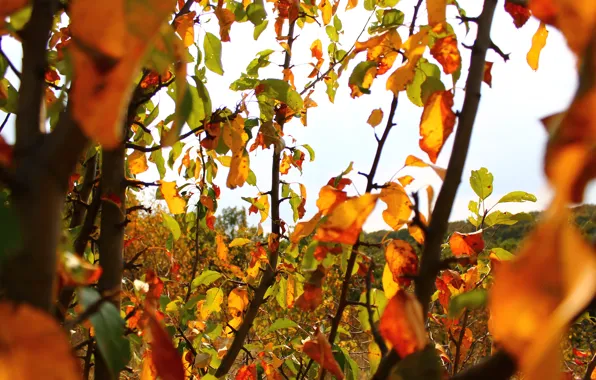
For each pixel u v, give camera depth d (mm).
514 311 251
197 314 1899
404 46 808
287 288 1934
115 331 513
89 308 500
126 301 1446
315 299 857
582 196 257
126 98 279
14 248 348
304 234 833
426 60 924
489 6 661
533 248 254
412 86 942
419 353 520
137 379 1320
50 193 383
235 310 1841
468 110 588
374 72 978
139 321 884
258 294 1756
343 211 623
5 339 307
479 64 621
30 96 436
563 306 233
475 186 1559
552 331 227
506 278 255
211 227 1993
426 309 558
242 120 1327
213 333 1831
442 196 565
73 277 463
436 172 654
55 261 384
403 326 538
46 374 306
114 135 276
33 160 382
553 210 256
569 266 242
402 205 824
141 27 285
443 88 883
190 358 1602
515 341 248
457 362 1383
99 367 949
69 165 391
